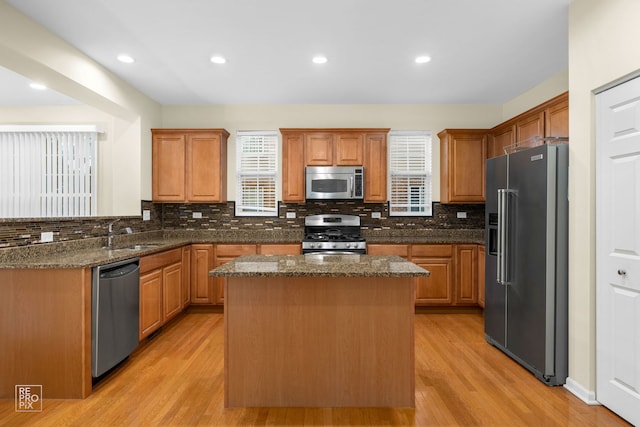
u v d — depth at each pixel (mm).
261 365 2045
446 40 2777
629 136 1866
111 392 2219
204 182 4207
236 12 2379
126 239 3656
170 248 3438
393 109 4520
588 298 2117
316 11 2373
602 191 2041
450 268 3967
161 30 2607
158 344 3047
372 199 4258
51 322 2150
